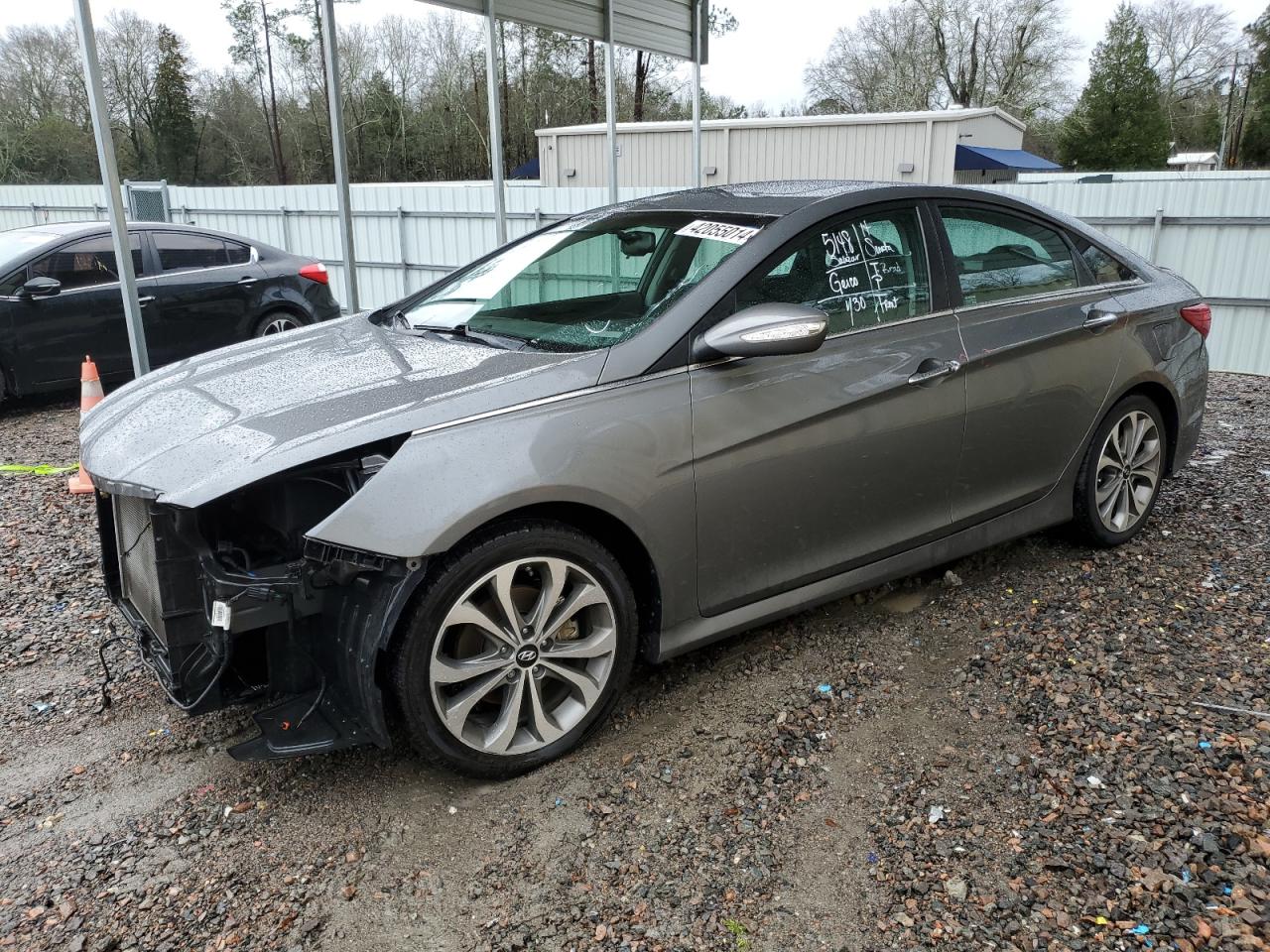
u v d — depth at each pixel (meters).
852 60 46.69
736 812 2.55
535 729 2.73
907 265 3.40
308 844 2.47
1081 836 2.39
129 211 16.67
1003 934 2.10
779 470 3.01
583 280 3.49
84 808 2.64
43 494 5.58
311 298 9.35
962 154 19.81
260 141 42.94
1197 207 9.95
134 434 2.74
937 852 2.37
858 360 3.16
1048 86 45.31
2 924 2.20
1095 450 3.99
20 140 37.22
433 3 7.29
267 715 2.57
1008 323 3.59
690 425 2.81
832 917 2.17
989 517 3.69
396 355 3.05
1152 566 4.02
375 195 14.47
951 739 2.85
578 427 2.64
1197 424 4.44
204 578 2.48
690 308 2.90
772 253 3.06
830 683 3.19
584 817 2.55
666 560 2.84
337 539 2.33
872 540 3.35
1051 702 3.01
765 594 3.13
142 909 2.25
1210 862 2.27
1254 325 9.93
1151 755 2.70
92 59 5.10
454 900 2.26
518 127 42.94
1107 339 3.91
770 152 18.58
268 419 2.59
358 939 2.15
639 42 9.02
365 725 2.48
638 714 3.05
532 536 2.60
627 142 20.00
